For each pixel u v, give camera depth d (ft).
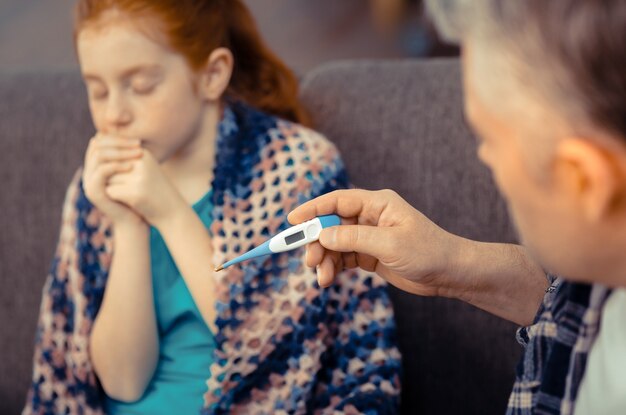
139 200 3.51
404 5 12.61
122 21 3.36
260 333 3.55
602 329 1.92
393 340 3.62
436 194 3.84
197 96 3.63
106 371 3.71
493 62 1.51
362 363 3.59
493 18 1.49
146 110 3.47
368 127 4.01
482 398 3.87
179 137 3.58
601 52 1.40
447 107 3.90
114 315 3.63
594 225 1.56
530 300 2.71
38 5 13.91
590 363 1.93
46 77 4.50
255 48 4.14
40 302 4.35
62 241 3.94
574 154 1.46
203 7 3.70
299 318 3.54
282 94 4.16
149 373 3.74
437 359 3.90
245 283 3.54
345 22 13.26
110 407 3.85
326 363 3.62
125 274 3.62
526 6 1.46
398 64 4.17
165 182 3.56
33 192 4.34
